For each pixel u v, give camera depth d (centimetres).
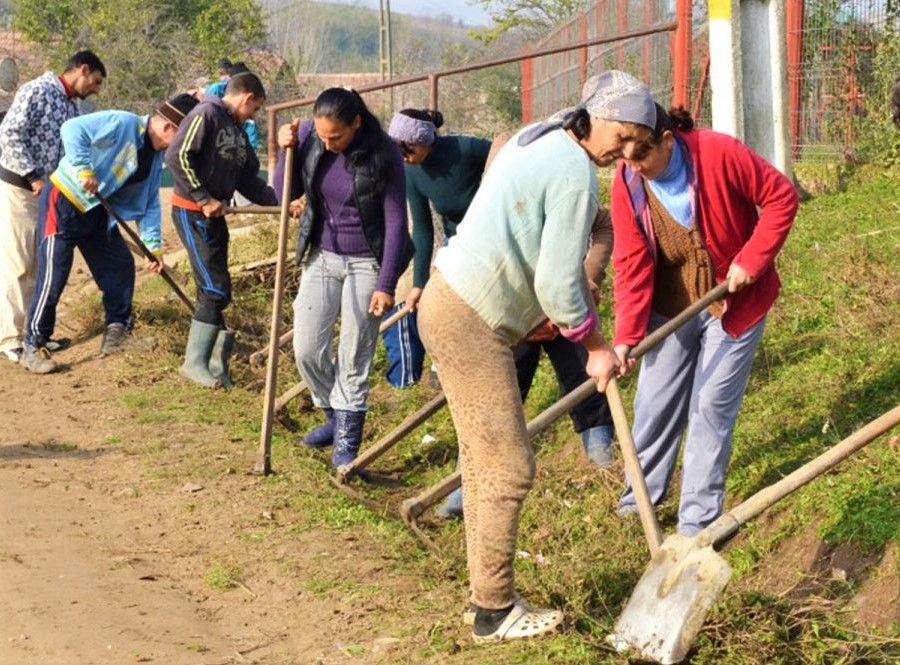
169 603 503
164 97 3303
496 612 445
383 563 545
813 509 536
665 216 509
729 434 521
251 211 859
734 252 514
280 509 621
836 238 852
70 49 3450
